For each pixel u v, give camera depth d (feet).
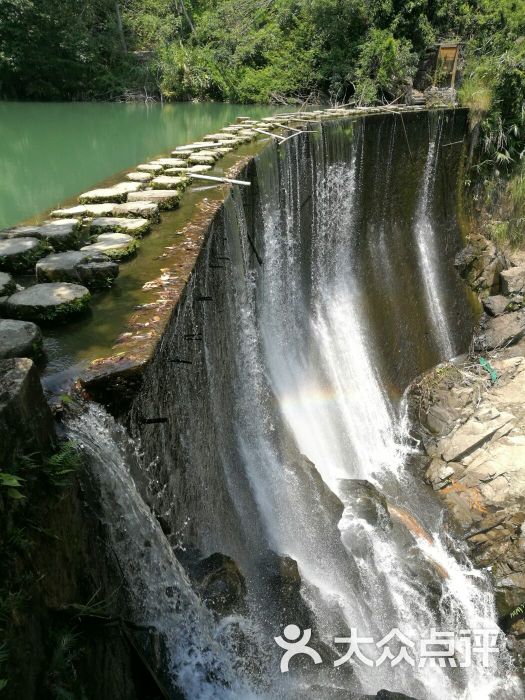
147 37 62.34
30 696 5.73
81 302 10.71
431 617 20.66
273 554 16.11
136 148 32.40
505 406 31.94
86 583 7.26
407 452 30.99
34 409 6.67
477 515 27.02
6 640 5.40
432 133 36.96
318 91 56.54
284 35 58.59
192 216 16.76
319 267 30.68
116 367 8.85
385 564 21.20
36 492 6.33
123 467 8.24
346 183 31.89
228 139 27.50
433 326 37.24
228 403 17.52
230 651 11.32
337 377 29.53
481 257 40.65
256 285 23.11
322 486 21.06
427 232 39.40
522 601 23.52
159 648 9.14
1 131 37.70
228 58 58.18
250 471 18.66
